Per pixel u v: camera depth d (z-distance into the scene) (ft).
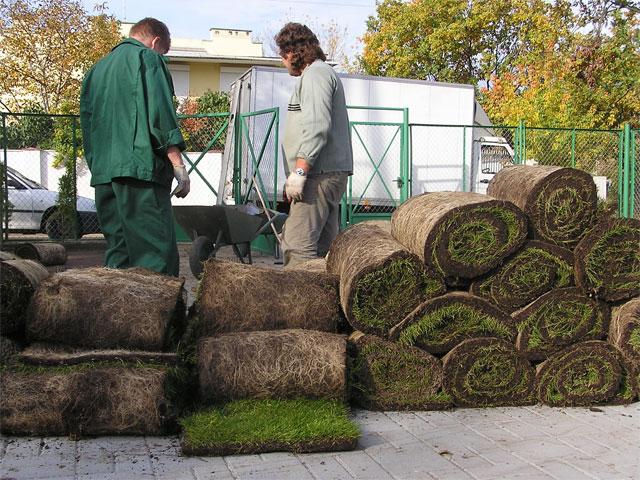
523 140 45.37
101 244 41.73
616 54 66.03
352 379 13.06
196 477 10.03
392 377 13.26
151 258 15.79
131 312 12.14
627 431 12.35
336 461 10.77
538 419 12.96
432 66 86.38
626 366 13.82
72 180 42.50
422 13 84.38
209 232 28.63
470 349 13.35
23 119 61.93
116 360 11.61
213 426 11.19
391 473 10.35
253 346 12.37
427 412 13.25
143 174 15.35
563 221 13.57
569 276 13.66
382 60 88.43
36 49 73.15
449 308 13.21
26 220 47.26
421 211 13.83
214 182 56.90
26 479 9.80
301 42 17.52
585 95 64.08
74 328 12.03
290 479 10.04
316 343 12.55
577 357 13.65
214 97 82.43
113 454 10.82
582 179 13.55
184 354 12.41
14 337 12.53
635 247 13.62
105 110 15.85
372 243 13.99
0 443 11.13
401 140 46.78
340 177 17.69
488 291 13.50
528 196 13.48
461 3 84.53
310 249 17.81
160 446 11.21
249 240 27.96
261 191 36.09
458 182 50.06
